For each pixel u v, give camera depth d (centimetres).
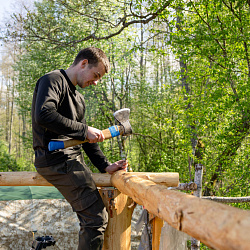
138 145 1489
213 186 1048
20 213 455
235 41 803
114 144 1463
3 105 4650
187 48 841
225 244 62
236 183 919
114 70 1423
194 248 299
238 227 60
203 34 807
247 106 792
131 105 1603
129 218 198
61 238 454
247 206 864
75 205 181
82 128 173
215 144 977
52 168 180
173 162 1255
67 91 183
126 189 160
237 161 946
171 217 89
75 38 1218
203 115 903
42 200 466
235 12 845
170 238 223
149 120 1423
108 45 1327
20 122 4675
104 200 194
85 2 975
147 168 1420
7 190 472
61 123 166
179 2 844
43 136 180
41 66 1352
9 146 3766
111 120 1474
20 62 1614
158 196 106
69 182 178
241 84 842
